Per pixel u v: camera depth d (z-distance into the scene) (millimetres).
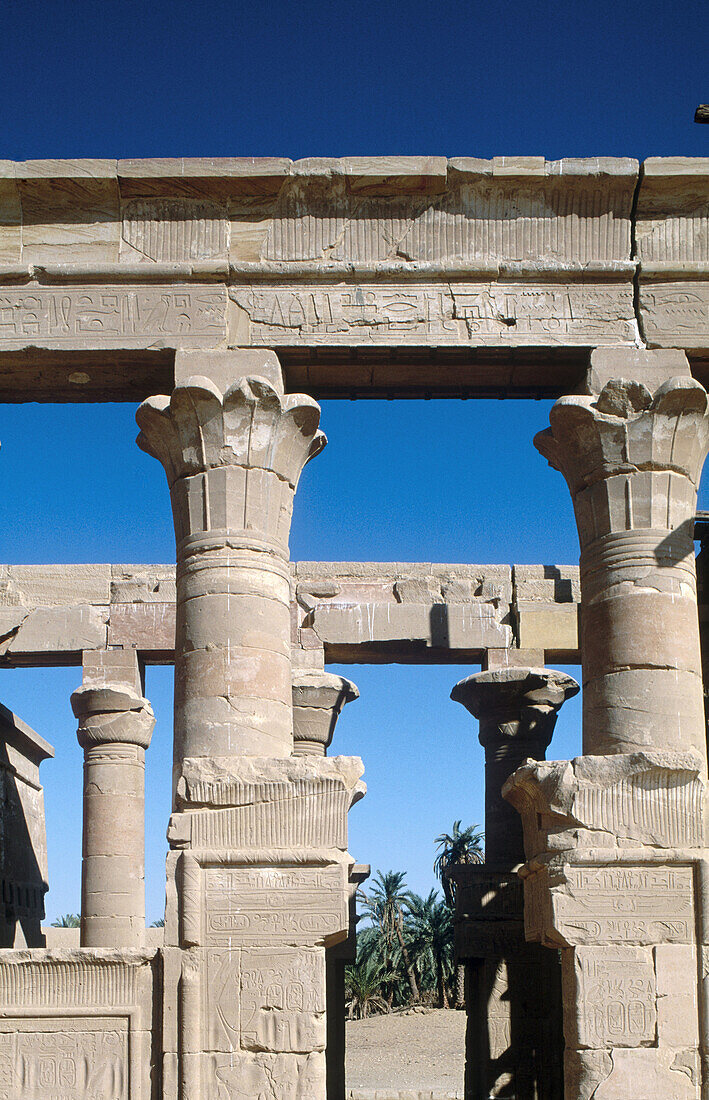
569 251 13422
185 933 11586
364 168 13250
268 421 12930
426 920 65688
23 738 23594
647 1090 11156
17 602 21984
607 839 11672
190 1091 11242
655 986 11391
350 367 13570
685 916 11555
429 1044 54438
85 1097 11469
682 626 12406
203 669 12367
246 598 12539
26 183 13281
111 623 21781
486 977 19516
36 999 11727
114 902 20172
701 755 11969
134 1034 11570
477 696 20781
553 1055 19234
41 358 13281
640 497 12711
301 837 11820
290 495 13297
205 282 13344
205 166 13289
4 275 13273
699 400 12766
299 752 19906
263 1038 11383
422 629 21594
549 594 21938
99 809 20562
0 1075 11547
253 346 13180
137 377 13766
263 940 11586
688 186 13367
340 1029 20609
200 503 12844
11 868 22641
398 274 13281
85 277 13289
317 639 21469
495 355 13305
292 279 13320
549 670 20484
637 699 12148
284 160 13273
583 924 11516
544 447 13797
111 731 20750
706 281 13359
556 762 12016
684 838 11695
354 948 20625
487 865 20031
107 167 13281
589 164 13281
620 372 13062
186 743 12266
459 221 13453
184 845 11812
